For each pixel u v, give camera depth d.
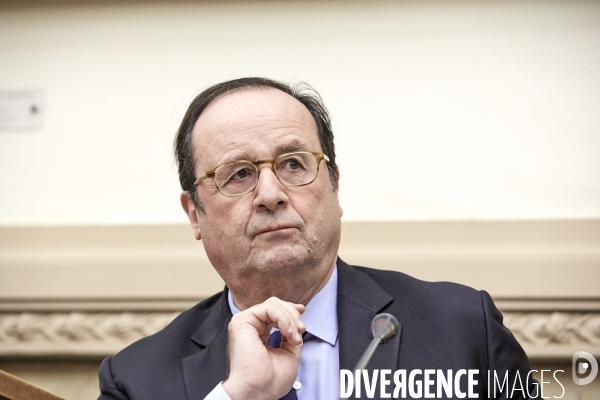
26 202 8.02
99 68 8.19
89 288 7.49
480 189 7.47
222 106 4.73
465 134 7.60
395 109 7.74
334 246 4.62
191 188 4.86
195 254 7.52
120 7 8.26
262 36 8.05
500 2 7.75
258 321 4.05
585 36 7.60
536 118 7.52
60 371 7.36
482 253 7.12
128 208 7.90
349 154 7.70
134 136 8.03
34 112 8.17
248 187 4.47
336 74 7.88
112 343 7.33
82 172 8.02
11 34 8.33
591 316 6.80
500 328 4.39
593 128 7.42
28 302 7.51
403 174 7.61
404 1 7.90
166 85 8.09
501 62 7.66
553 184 7.38
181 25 8.18
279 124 4.54
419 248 7.23
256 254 4.36
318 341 4.50
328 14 8.00
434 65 7.76
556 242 7.07
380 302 4.55
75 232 7.74
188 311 5.12
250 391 3.82
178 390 4.40
